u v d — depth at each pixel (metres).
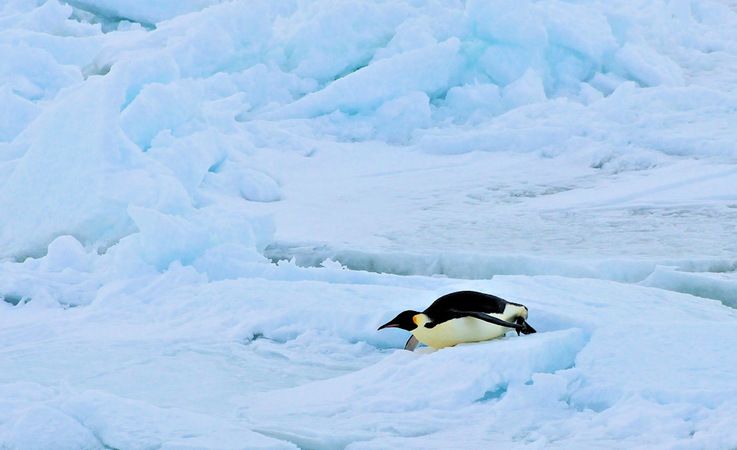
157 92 31.42
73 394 13.13
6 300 22.39
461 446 11.77
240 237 24.34
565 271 25.78
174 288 21.52
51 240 26.56
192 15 53.62
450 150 44.19
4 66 42.38
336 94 47.28
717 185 36.22
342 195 37.34
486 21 49.28
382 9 50.47
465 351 14.28
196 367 16.03
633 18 53.62
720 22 62.03
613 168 40.16
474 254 26.97
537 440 11.91
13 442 11.80
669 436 11.80
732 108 46.19
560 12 51.34
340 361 16.48
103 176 26.47
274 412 13.30
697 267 26.02
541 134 43.72
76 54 49.44
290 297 19.66
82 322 19.70
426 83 48.25
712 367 13.89
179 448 11.55
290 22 52.38
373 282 22.16
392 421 12.68
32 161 27.58
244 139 42.56
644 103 46.66
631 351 14.62
